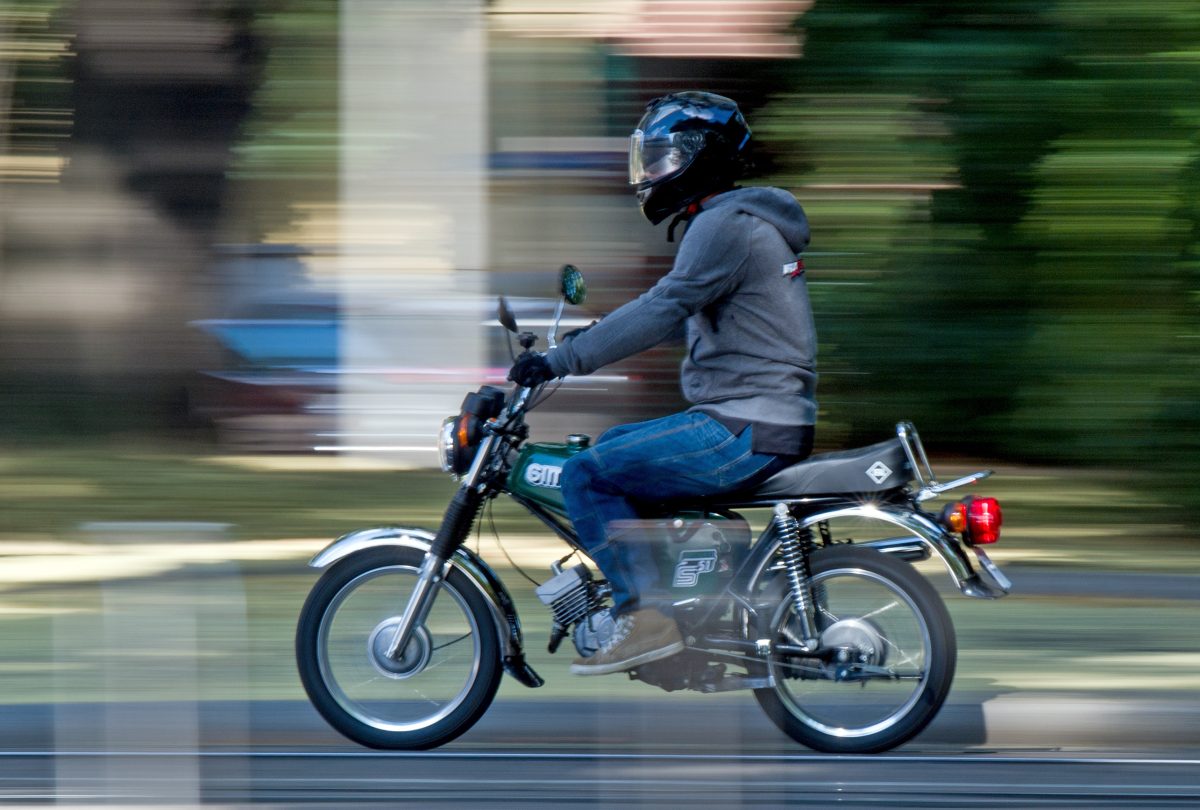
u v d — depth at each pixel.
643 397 17.73
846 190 19.08
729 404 10.13
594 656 10.08
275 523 17.77
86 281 24.34
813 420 10.23
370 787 9.78
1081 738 10.70
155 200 23.59
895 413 20.09
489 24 20.33
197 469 21.36
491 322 20.58
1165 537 17.25
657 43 19.06
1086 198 18.28
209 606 9.52
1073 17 18.06
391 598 10.48
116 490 19.78
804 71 19.09
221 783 9.72
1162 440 19.27
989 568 10.02
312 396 21.78
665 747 10.51
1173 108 18.06
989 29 18.55
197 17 22.28
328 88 21.23
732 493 10.17
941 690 10.10
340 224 21.52
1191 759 10.31
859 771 10.04
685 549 10.16
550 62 20.33
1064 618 13.44
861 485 10.09
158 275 23.59
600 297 20.47
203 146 23.27
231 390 22.36
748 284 10.07
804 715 10.33
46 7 23.28
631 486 10.09
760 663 10.17
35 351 25.05
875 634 10.14
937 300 19.56
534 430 17.64
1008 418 19.91
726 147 10.28
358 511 18.42
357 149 21.23
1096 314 19.12
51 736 10.50
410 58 20.92
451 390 21.38
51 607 13.89
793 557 10.09
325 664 10.45
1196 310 18.91
